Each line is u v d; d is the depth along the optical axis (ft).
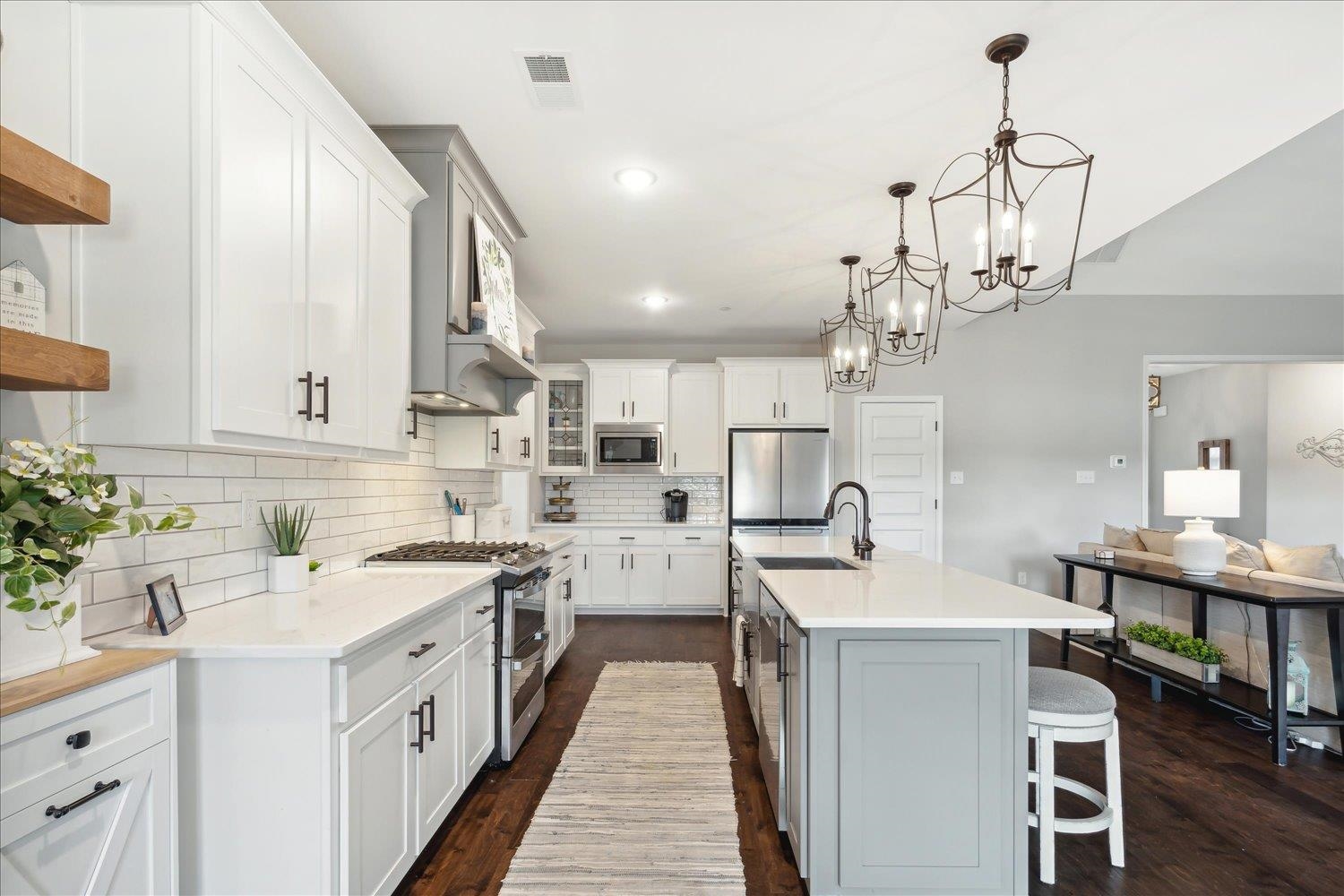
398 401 8.13
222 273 5.02
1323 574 10.89
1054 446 19.51
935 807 6.14
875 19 6.21
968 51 6.67
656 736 10.54
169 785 4.61
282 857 4.99
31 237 4.55
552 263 13.33
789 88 7.32
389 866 5.89
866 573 8.63
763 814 8.06
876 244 12.20
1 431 4.42
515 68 7.02
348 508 9.07
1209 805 8.34
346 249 6.88
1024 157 8.82
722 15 6.17
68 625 4.28
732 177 9.48
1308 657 10.68
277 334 5.73
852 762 6.14
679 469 20.54
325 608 6.36
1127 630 13.56
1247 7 6.00
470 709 8.17
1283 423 22.07
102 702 4.03
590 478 21.70
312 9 6.07
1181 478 12.44
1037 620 5.94
